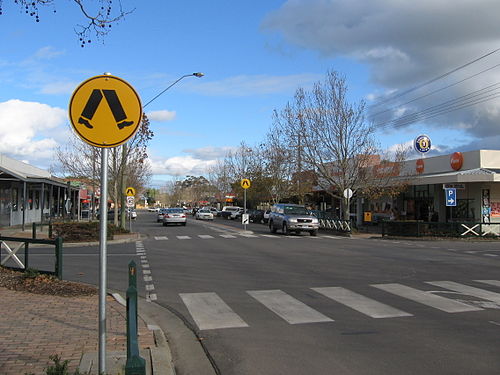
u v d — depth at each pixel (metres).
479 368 5.31
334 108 32.69
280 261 14.75
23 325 6.75
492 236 26.48
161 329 7.13
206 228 36.50
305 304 8.62
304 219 28.23
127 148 29.62
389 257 16.02
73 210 45.12
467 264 14.25
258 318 7.64
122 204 28.72
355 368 5.34
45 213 41.84
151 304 8.81
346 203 31.73
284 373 5.23
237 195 69.50
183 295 9.55
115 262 14.83
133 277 4.33
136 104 4.51
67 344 5.88
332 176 33.66
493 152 30.09
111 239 23.38
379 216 40.41
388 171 33.09
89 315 7.48
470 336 6.57
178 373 5.38
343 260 15.03
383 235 27.75
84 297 8.96
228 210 64.75
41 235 25.61
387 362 5.52
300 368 5.38
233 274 12.17
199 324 7.33
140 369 3.76
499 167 30.20
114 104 4.46
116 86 4.48
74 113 4.40
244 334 6.77
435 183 30.14
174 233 29.67
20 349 5.64
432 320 7.45
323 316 7.73
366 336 6.59
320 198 50.25
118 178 32.09
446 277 11.67
